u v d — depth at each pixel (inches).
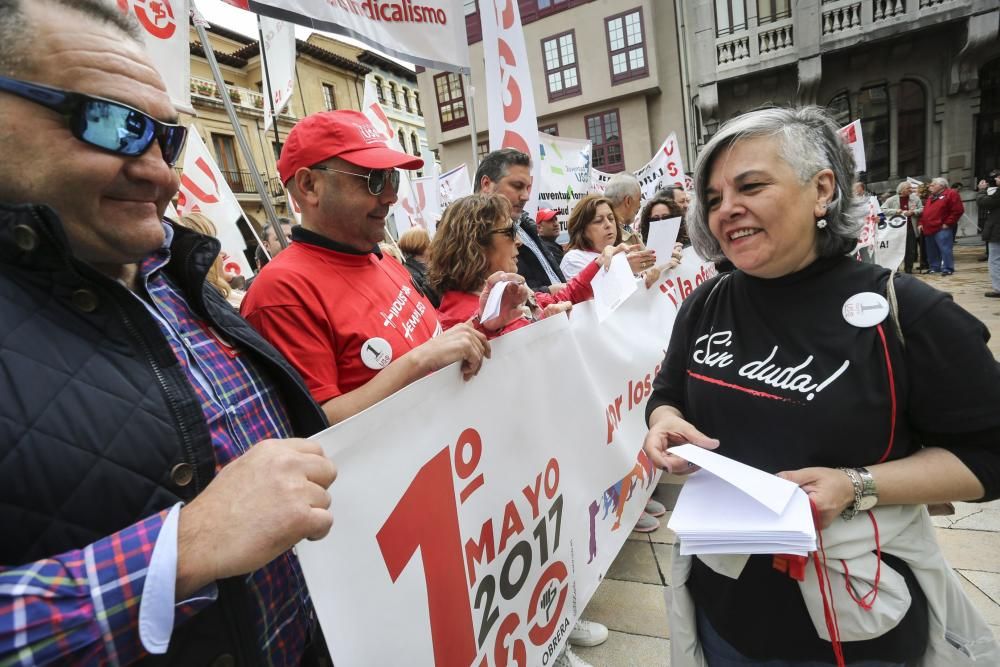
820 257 38.1
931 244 341.7
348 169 50.3
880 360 34.4
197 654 26.4
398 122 1096.8
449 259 70.3
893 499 33.6
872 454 35.0
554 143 216.5
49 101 24.2
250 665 28.5
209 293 37.7
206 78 753.6
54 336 24.2
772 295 39.6
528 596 51.1
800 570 34.7
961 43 443.2
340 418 42.4
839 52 478.9
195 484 26.9
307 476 23.9
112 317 26.6
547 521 54.6
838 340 35.6
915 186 363.3
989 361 32.9
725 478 33.8
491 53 114.4
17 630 18.4
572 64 581.3
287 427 37.5
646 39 542.9
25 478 21.2
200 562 21.3
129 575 20.4
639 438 82.3
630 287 75.9
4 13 23.9
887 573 34.9
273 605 31.7
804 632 37.2
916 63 470.6
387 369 43.2
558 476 57.2
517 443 50.2
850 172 37.5
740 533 32.9
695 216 45.3
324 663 35.7
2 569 19.8
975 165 468.8
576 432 61.7
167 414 26.5
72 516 22.3
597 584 65.1
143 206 28.4
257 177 87.1
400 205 251.1
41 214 23.7
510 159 96.3
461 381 42.9
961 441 34.4
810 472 34.7
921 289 34.5
